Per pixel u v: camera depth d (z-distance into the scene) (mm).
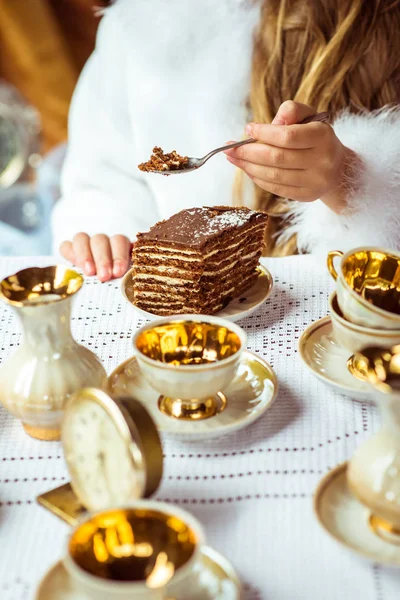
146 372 707
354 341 756
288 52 1390
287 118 1080
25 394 694
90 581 504
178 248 891
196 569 566
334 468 637
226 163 1502
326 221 1204
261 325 898
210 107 1495
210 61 1492
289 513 634
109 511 548
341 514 611
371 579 579
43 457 701
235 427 701
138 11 1575
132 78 1561
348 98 1373
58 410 697
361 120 1271
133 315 924
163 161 1013
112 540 548
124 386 767
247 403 745
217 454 697
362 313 745
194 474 676
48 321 689
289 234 1309
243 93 1486
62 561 569
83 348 729
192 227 928
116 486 611
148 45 1530
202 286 903
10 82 2826
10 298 706
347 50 1340
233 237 922
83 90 1680
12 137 2586
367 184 1179
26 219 2512
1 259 1072
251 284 973
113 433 601
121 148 1615
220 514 636
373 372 631
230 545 608
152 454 604
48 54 2781
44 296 715
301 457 690
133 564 543
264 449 701
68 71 2824
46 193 2475
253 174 1097
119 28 1598
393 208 1186
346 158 1181
